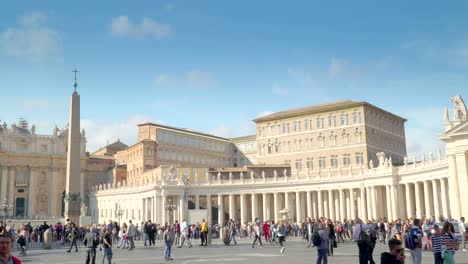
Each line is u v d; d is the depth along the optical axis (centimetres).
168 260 2844
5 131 11581
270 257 2927
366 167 8875
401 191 7425
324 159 10256
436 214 6400
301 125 10694
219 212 8962
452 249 1586
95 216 11381
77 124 5100
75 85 5250
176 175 9550
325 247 2053
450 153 5525
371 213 7756
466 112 5700
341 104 10100
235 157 13238
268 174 9938
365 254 1845
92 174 12925
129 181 11844
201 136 12394
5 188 11338
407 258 2683
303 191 8650
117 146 14962
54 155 11956
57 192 11925
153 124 11431
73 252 3775
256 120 11425
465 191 5356
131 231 3847
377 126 10344
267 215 8912
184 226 4150
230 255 3142
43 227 5141
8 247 785
